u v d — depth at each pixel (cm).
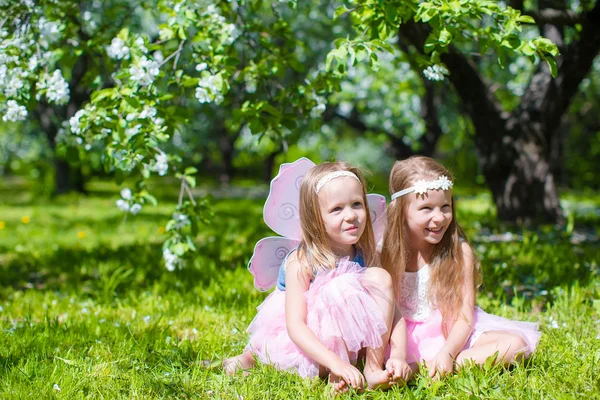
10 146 1823
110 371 268
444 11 305
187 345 304
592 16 657
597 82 1520
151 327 346
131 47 336
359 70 1173
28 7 361
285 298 266
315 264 264
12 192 1967
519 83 1203
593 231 731
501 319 289
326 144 1662
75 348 305
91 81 446
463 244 287
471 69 734
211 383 254
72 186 1691
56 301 427
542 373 257
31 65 341
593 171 1975
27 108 351
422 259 292
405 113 1378
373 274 262
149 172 352
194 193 1947
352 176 265
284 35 438
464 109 782
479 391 233
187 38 366
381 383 241
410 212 279
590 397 228
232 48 396
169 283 471
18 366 264
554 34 735
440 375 251
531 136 769
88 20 422
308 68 1125
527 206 771
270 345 274
